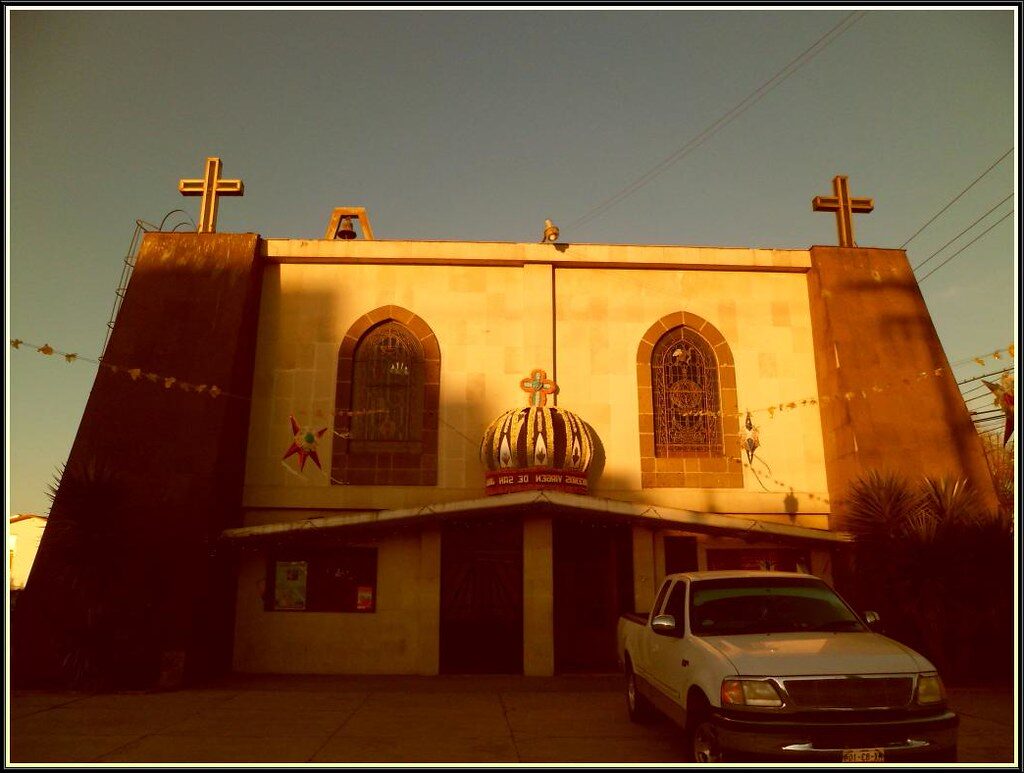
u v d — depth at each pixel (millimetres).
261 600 15141
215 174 17234
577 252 16984
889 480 14539
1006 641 13562
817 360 17000
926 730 6227
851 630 7660
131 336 15430
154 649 13203
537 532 14531
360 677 14328
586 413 16469
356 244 16859
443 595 15227
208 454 14523
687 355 17031
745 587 8305
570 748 8508
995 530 13359
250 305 16188
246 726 9695
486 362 16609
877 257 17266
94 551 12984
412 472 15945
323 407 16234
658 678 8438
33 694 12188
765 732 6160
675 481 16219
